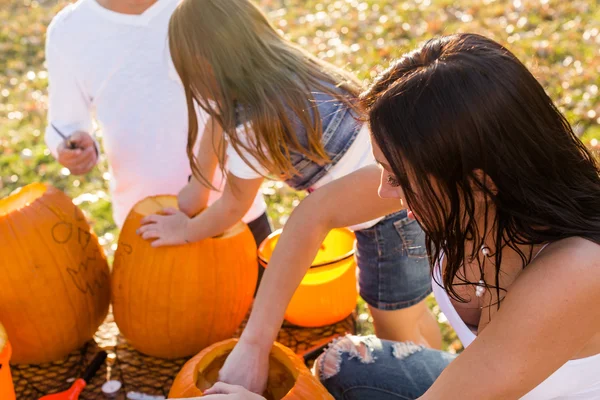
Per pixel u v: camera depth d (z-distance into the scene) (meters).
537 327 1.04
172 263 1.77
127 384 1.82
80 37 2.23
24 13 6.99
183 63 1.70
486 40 1.03
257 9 1.75
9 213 1.74
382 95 1.03
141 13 2.21
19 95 5.35
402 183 1.05
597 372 1.21
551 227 1.04
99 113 2.34
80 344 1.92
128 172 2.38
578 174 1.04
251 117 1.63
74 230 1.82
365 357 1.68
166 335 1.83
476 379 1.08
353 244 2.17
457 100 0.97
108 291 1.96
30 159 4.42
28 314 1.73
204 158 1.96
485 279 1.28
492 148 0.97
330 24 6.28
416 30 5.85
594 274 1.02
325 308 2.03
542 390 1.23
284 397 1.36
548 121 1.00
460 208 1.06
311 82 1.69
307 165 1.77
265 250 2.10
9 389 1.53
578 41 5.24
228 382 1.46
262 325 1.51
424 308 2.21
